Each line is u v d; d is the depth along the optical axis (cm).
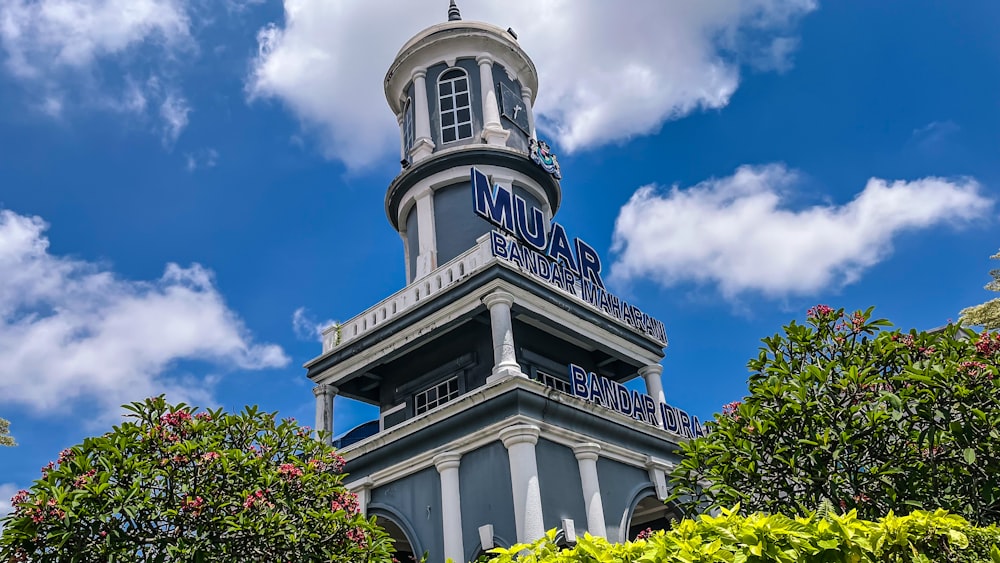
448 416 1841
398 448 1936
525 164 2533
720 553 451
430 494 1838
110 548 986
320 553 1175
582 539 505
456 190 2505
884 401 891
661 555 455
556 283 2108
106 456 1080
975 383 871
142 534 1042
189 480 1125
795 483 964
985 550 520
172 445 1141
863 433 911
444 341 2211
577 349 2338
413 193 2559
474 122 2664
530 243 2141
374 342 2119
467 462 1797
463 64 2806
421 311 2034
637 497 1972
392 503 1919
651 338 2341
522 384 1741
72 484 1016
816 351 1041
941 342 968
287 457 1273
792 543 461
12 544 952
